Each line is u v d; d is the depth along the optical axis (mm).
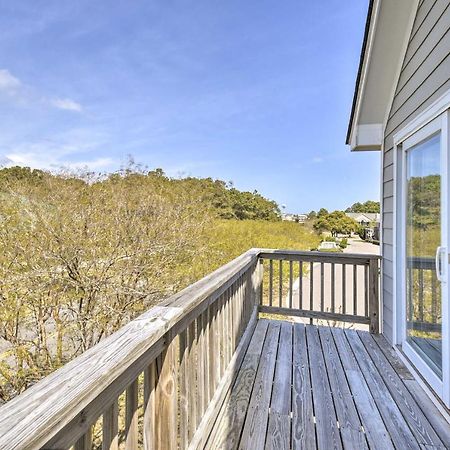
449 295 2039
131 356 915
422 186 2537
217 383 2039
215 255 6148
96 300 4199
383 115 3541
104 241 4617
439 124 2188
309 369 2678
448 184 2068
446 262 2078
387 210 3375
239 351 2707
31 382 3744
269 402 2201
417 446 1789
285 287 8008
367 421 2004
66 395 669
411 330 2725
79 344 4285
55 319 4074
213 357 1955
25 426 570
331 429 1925
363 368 2707
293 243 10688
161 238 5105
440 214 2211
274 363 2783
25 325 4078
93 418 795
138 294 4359
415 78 2621
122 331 1056
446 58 2080
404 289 2896
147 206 5215
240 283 2914
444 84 2105
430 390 2277
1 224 4312
